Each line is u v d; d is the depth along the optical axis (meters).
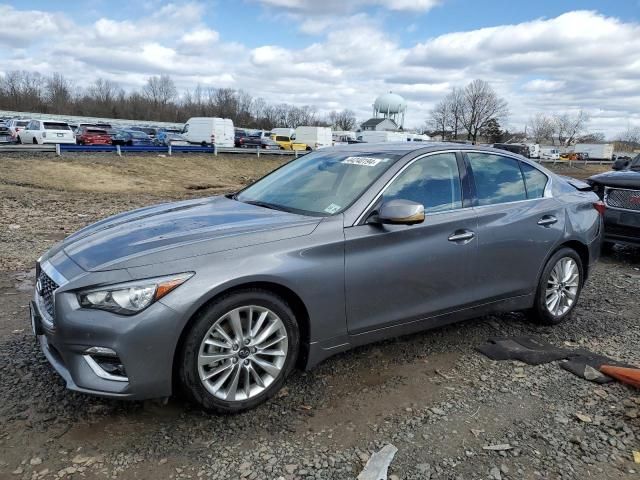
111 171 22.92
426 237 3.63
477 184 4.10
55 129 29.67
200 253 2.91
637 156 9.29
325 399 3.26
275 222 3.31
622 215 7.21
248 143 42.94
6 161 20.91
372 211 3.47
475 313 4.05
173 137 41.97
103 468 2.56
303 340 3.29
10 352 3.76
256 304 3.01
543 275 4.41
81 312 2.71
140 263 2.80
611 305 5.32
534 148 63.97
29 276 5.77
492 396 3.35
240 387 3.06
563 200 4.64
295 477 2.53
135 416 3.00
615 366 3.71
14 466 2.55
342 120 119.25
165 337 2.74
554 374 3.67
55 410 3.04
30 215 10.62
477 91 89.75
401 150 3.95
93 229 3.57
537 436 2.92
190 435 2.84
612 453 2.78
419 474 2.57
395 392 3.37
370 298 3.42
